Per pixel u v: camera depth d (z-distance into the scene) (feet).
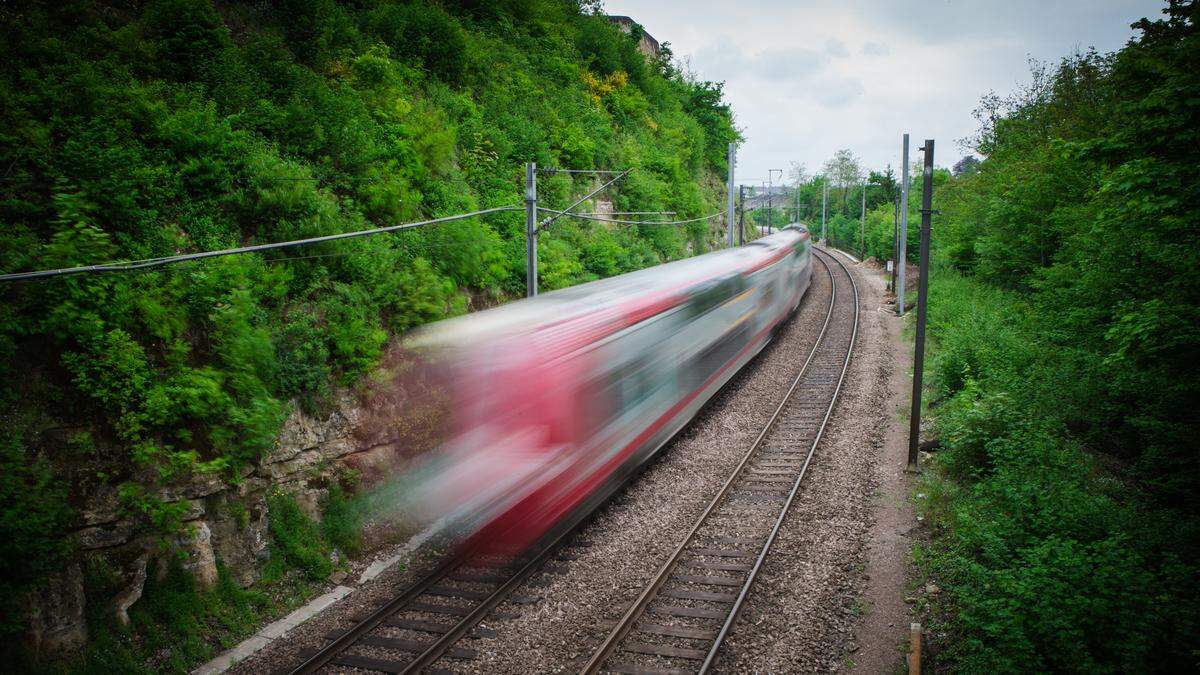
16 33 35.47
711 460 46.55
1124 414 41.37
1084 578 24.22
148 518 28.73
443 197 57.21
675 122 147.54
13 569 23.99
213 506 31.63
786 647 26.32
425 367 31.81
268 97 46.68
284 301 37.88
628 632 27.48
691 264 54.70
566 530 34.35
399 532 39.01
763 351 79.10
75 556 26.32
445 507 29.63
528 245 45.44
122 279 30.14
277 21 58.08
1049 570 24.49
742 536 35.65
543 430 30.73
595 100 115.03
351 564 36.11
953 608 28.48
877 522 37.35
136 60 40.34
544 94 96.99
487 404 30.07
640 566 32.71
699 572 32.12
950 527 35.01
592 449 33.35
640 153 118.11
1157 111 25.89
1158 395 35.37
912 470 43.83
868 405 58.18
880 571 32.19
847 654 26.21
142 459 28.27
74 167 31.53
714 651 25.45
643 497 40.75
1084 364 45.24
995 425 40.98
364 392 41.06
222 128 39.34
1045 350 51.98
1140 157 27.32
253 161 40.32
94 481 27.55
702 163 161.79
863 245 193.98
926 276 44.14
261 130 44.04
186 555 29.73
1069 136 67.41
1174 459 33.78
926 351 73.97
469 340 31.01
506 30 103.60
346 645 27.81
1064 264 56.85
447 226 52.95
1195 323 27.40
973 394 48.26
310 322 39.01
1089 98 78.84
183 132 36.88
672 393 43.96
